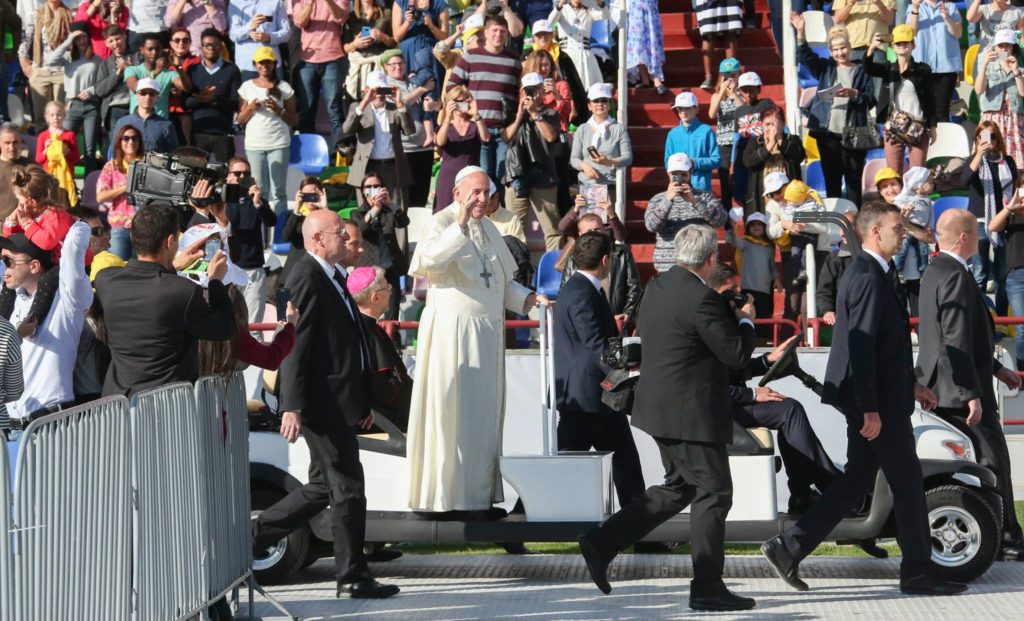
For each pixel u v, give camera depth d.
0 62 56.81
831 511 25.62
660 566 29.58
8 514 15.15
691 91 58.91
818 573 28.62
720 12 58.34
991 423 29.39
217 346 23.59
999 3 58.66
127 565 18.92
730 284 27.16
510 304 28.88
